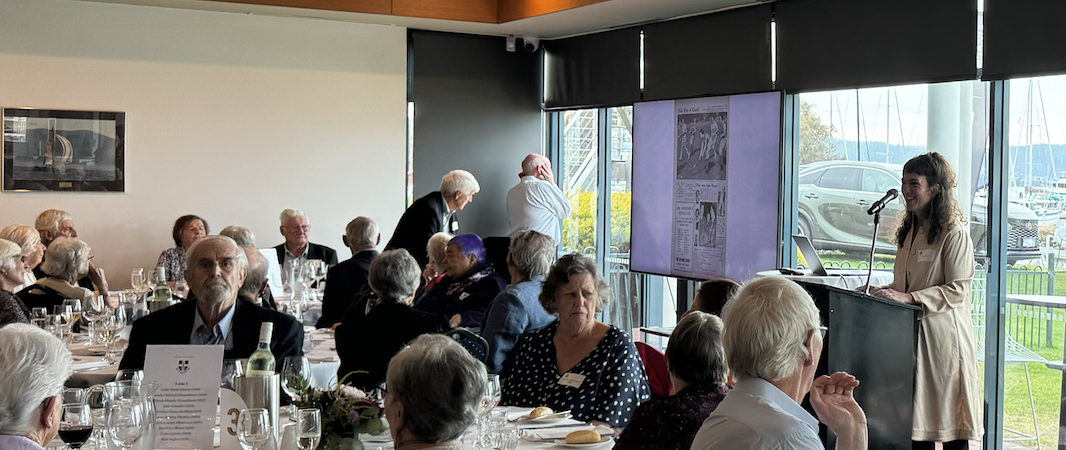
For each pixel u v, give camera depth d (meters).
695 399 2.49
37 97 7.52
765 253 6.88
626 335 3.46
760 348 2.05
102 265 7.79
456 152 8.85
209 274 3.58
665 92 7.73
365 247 6.07
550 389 3.45
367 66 8.48
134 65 7.78
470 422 2.01
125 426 2.27
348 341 3.79
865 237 6.35
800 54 6.62
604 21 7.96
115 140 7.75
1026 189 5.28
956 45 5.62
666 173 7.73
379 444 2.70
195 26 7.94
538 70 9.10
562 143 9.14
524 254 4.42
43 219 7.02
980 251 5.54
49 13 7.52
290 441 2.33
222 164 8.09
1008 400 5.36
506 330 4.23
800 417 2.06
